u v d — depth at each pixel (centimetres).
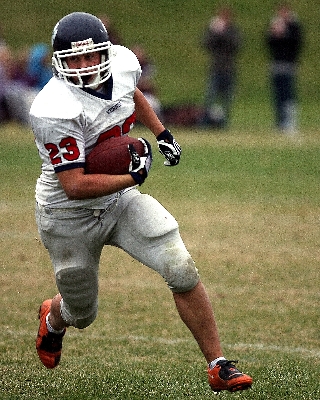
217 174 3850
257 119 5825
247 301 2117
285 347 1792
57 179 1421
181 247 1421
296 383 1574
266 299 2133
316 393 1523
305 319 1978
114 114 1410
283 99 5347
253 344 1812
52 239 1476
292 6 8206
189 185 3597
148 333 1897
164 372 1647
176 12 8238
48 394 1534
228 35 5534
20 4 8200
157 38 7831
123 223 1452
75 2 8281
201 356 1750
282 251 2594
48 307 1628
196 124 5350
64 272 1483
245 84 6962
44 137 1353
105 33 1382
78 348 1800
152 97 5303
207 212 3105
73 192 1355
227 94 5584
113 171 1383
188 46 7694
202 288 1438
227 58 5559
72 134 1352
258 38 7744
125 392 1538
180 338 1866
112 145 1391
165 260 1408
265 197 3362
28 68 5219
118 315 2020
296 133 5203
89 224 1452
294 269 2402
